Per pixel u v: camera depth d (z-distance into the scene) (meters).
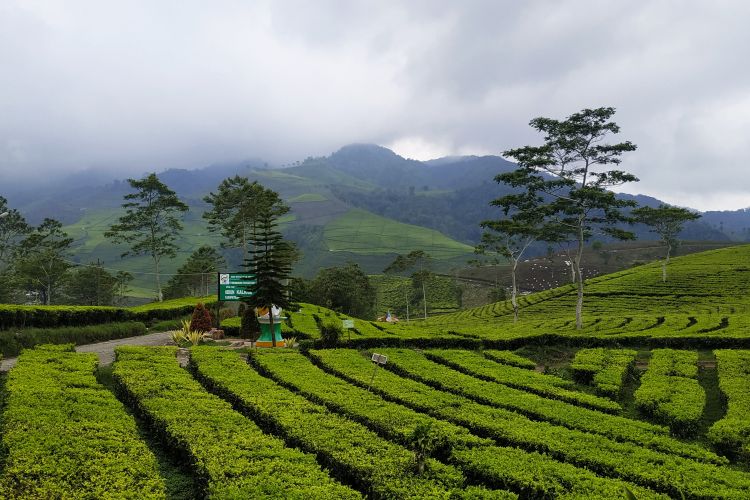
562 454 15.67
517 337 36.44
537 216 53.78
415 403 20.50
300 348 33.12
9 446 13.73
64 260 88.75
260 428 17.52
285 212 73.38
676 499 13.36
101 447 13.96
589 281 94.56
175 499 13.37
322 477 13.12
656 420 21.00
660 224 82.06
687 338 33.91
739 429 18.23
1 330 31.45
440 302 127.44
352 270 97.38
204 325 42.56
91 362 23.42
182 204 74.06
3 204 81.19
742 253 96.12
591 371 27.11
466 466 14.59
